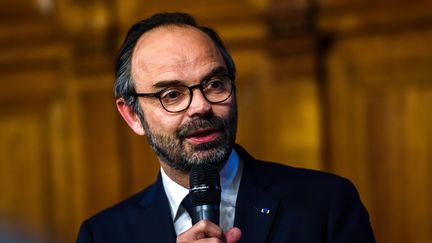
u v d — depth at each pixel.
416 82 9.92
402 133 9.95
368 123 10.10
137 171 11.00
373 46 10.09
